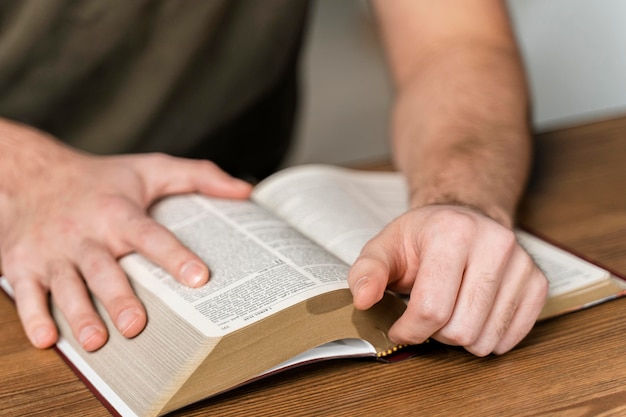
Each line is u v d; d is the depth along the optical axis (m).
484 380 0.73
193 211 0.85
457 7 1.00
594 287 0.79
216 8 1.09
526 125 0.93
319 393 0.72
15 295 0.81
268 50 1.14
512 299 0.73
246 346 0.71
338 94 1.49
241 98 1.16
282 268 0.75
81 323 0.77
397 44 1.03
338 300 0.73
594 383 0.72
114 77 1.10
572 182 0.97
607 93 1.58
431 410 0.71
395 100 1.01
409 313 0.71
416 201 0.82
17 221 0.85
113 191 0.85
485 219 0.73
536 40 1.52
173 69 1.10
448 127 0.90
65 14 1.05
